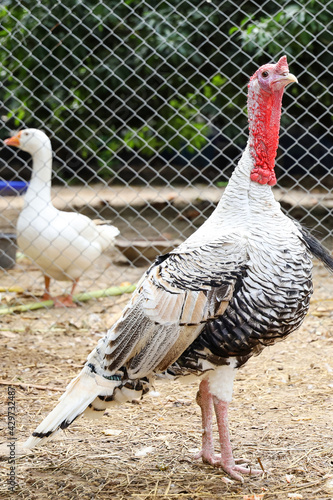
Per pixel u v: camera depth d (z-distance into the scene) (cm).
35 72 922
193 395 474
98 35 907
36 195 654
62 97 953
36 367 519
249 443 392
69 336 596
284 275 324
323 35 799
